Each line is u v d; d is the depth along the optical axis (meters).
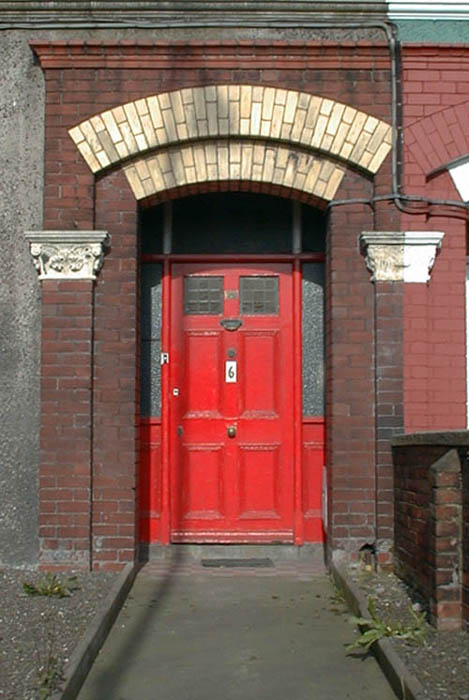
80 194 6.68
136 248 6.76
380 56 6.75
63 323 6.59
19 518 6.54
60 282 6.61
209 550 7.32
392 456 6.49
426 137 6.73
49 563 6.46
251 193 7.57
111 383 6.62
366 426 6.62
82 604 5.62
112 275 6.70
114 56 6.72
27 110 6.77
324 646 5.20
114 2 6.77
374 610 5.32
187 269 7.53
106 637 5.34
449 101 6.74
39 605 5.60
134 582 6.54
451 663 4.49
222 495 7.38
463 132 6.75
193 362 7.49
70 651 4.75
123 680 4.72
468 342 7.21
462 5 6.73
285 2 6.77
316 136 6.74
